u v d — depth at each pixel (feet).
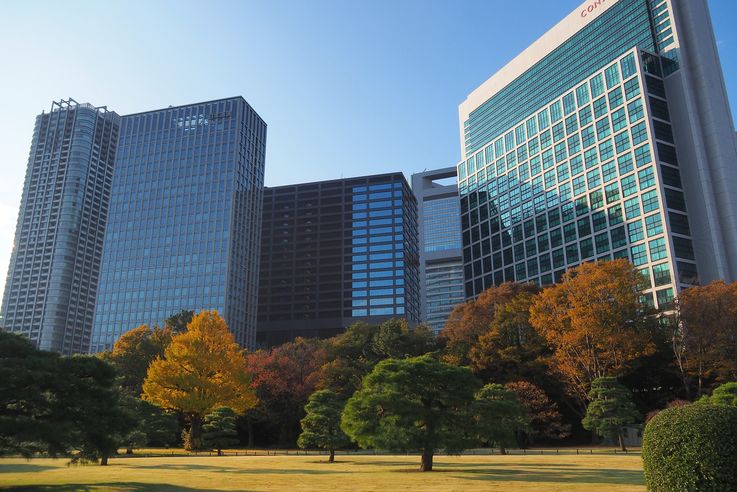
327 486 72.79
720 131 385.91
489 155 558.56
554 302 216.33
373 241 620.49
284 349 297.74
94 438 70.85
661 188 370.32
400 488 69.05
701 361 196.95
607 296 207.41
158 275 582.76
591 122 439.63
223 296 556.51
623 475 86.12
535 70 566.36
